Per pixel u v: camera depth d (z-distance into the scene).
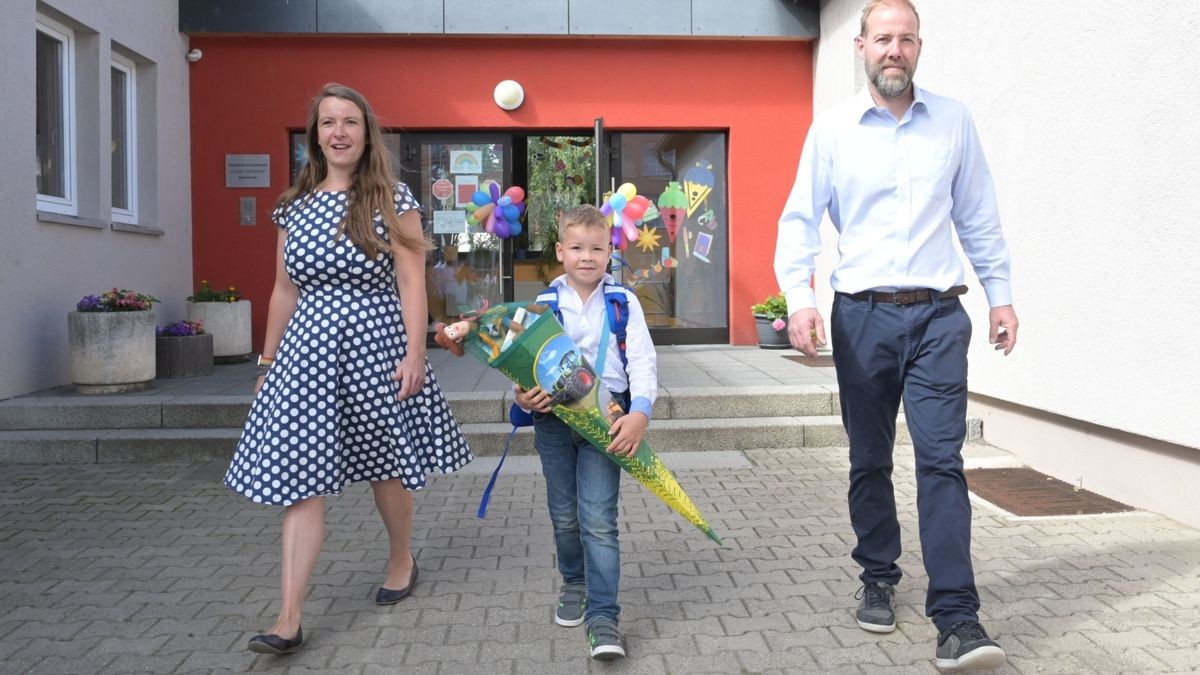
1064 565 3.84
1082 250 4.98
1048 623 3.22
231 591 3.68
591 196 10.01
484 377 7.59
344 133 3.20
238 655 3.06
